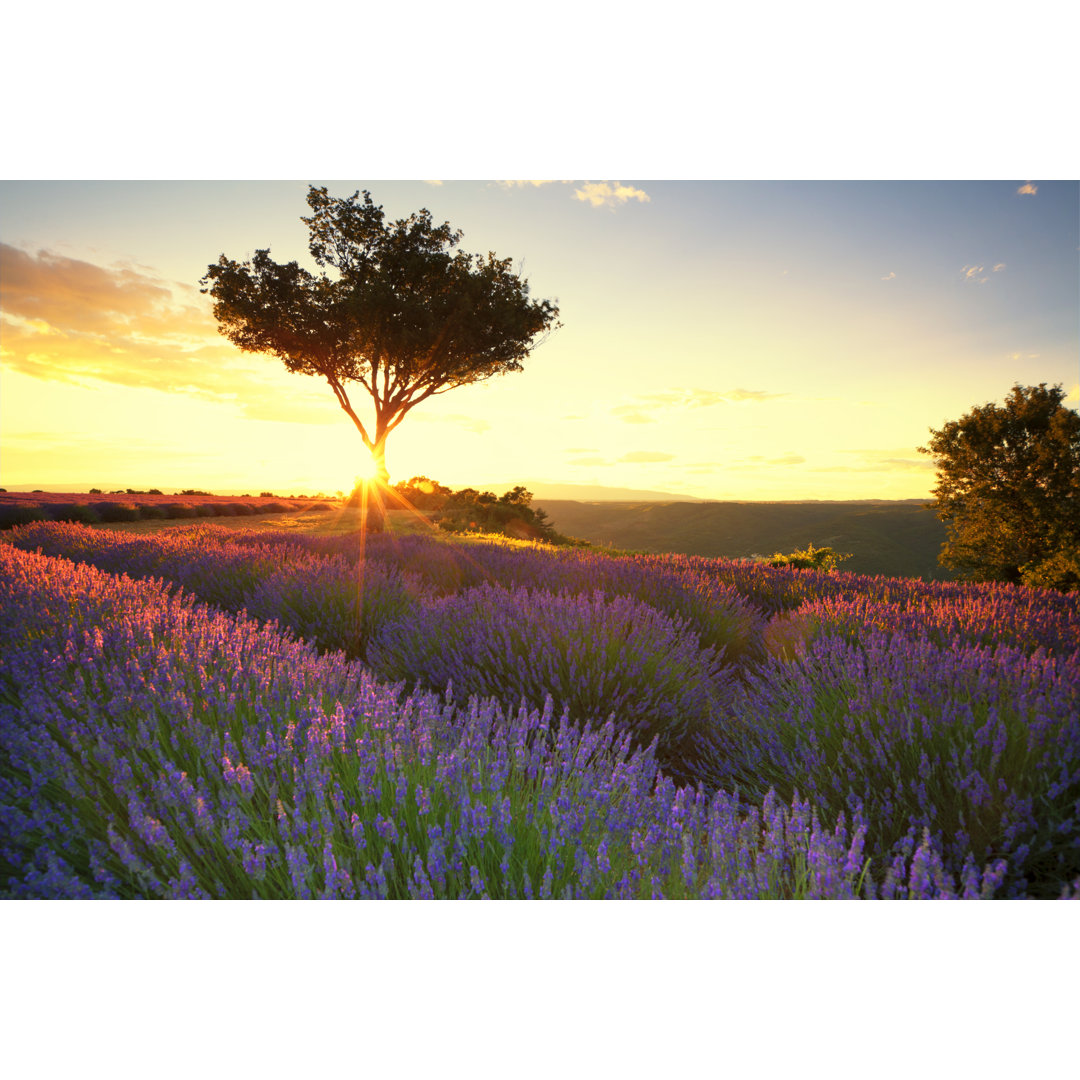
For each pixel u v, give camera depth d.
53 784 2.02
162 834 1.70
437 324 20.80
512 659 4.08
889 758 2.65
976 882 1.81
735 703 3.95
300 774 2.15
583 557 10.54
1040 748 2.37
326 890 1.68
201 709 2.60
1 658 2.85
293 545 10.89
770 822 2.09
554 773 2.26
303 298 21.19
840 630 5.01
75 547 10.99
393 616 5.78
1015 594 6.62
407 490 28.41
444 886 1.79
